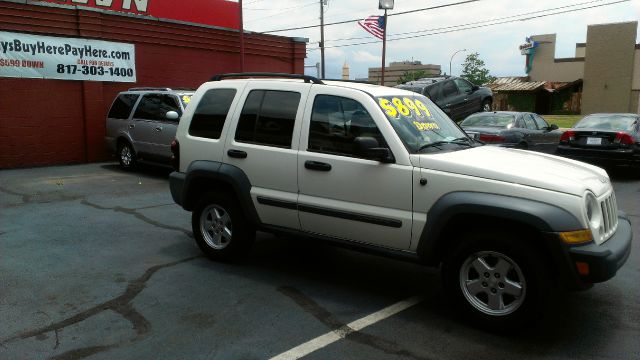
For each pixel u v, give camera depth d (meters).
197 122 5.87
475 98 20.02
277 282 5.19
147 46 15.29
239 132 5.47
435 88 18.31
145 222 7.58
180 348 3.82
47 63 13.23
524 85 45.53
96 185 10.58
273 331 4.11
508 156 4.68
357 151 4.36
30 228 7.16
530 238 3.97
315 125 4.97
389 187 4.47
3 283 5.08
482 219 4.12
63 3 14.69
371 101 4.71
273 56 19.17
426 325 4.25
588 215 3.89
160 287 5.02
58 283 5.10
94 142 14.28
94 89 14.13
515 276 4.00
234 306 4.59
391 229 4.49
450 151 4.68
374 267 5.70
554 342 3.96
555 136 13.67
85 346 3.84
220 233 5.76
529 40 47.84
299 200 4.99
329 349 3.83
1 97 12.58
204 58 16.91
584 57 45.28
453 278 4.22
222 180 5.50
